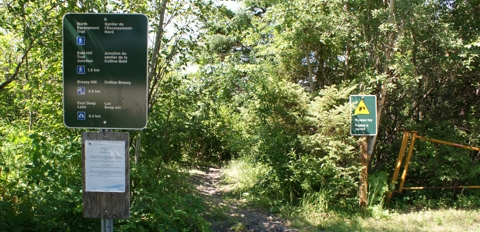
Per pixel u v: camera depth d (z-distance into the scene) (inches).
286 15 308.5
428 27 311.9
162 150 246.7
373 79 291.1
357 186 293.1
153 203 198.8
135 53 114.1
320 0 308.8
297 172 295.9
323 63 358.6
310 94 339.6
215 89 288.0
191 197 222.5
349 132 297.4
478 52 289.6
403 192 335.6
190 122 256.7
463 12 327.9
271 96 318.3
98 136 114.0
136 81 114.2
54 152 173.9
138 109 114.4
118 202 114.5
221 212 273.1
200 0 233.6
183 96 254.8
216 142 510.0
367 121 289.0
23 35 195.3
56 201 156.6
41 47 201.6
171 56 236.7
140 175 210.4
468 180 335.6
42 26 194.9
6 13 190.2
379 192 302.8
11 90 223.3
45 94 225.0
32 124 247.0
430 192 331.9
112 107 114.3
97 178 114.3
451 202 320.2
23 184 171.6
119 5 224.8
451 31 299.1
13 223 146.6
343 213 282.4
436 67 333.7
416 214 287.6
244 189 346.3
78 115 114.1
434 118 354.9
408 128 343.6
